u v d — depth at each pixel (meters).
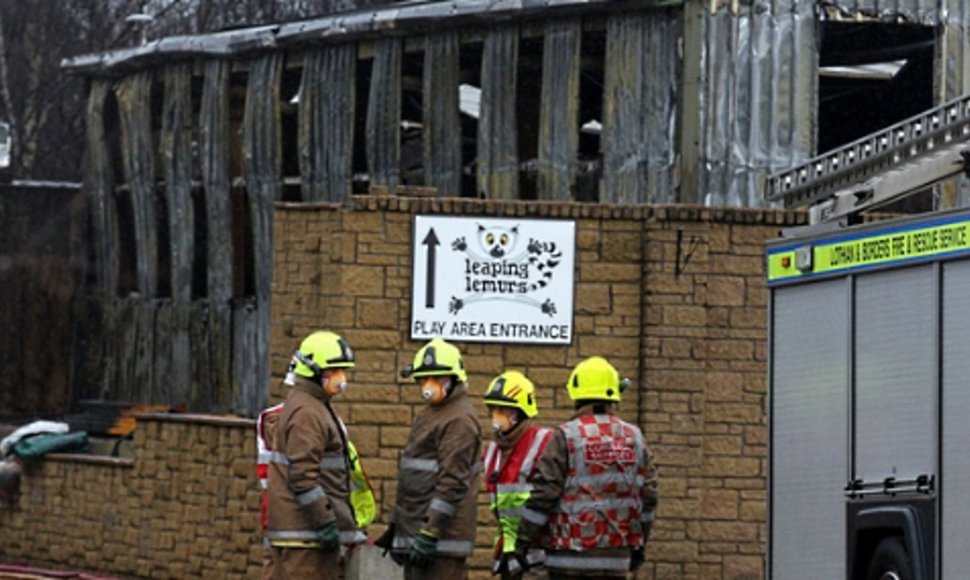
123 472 30.27
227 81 44.66
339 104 41.38
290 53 42.78
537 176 37.50
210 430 28.09
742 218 25.27
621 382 18.56
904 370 17.66
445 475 19.02
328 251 25.58
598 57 39.16
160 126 49.12
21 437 33.09
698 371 25.19
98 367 50.84
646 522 18.41
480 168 38.47
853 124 44.19
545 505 17.95
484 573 25.16
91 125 50.31
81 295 51.56
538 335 25.20
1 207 52.09
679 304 25.20
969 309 16.81
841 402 18.64
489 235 25.20
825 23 35.72
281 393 26.28
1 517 33.00
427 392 19.12
